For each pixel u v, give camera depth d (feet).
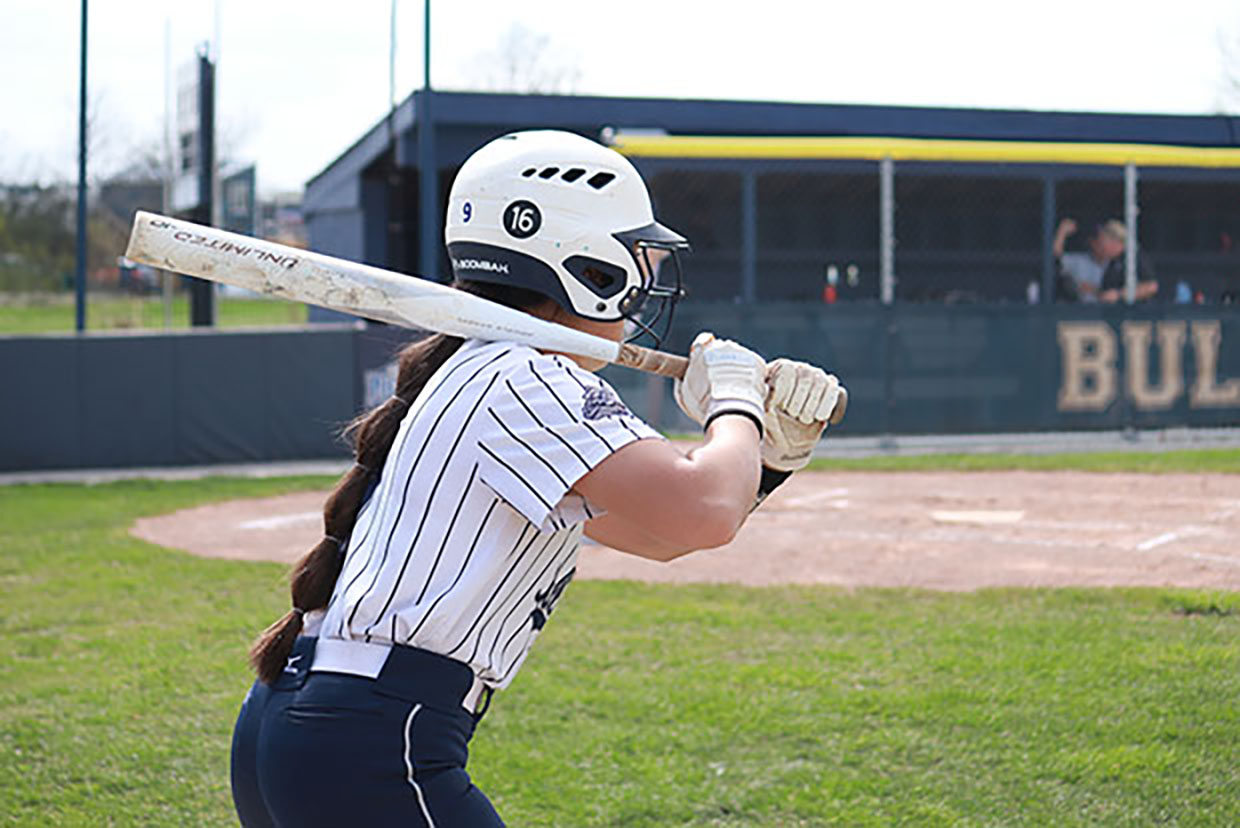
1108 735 21.66
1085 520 43.27
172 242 9.12
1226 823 18.26
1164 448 63.41
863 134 91.35
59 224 181.27
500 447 9.05
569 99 87.76
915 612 30.30
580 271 9.82
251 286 9.25
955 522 43.57
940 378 67.05
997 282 92.99
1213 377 68.80
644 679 25.38
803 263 90.94
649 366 10.27
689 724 22.80
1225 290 95.40
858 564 36.60
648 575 35.42
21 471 64.75
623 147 75.15
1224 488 50.03
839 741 21.80
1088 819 18.52
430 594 9.07
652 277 10.22
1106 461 57.98
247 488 57.16
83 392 65.36
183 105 92.79
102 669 27.20
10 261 179.52
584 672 25.95
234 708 24.52
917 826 18.49
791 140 74.23
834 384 10.64
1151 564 35.42
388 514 9.29
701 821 18.94
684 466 9.18
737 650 27.37
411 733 9.02
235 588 35.09
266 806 9.34
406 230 108.99
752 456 9.61
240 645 28.89
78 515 49.70
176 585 35.58
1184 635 27.58
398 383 10.18
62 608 32.86
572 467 9.02
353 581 9.30
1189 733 21.62
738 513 9.32
